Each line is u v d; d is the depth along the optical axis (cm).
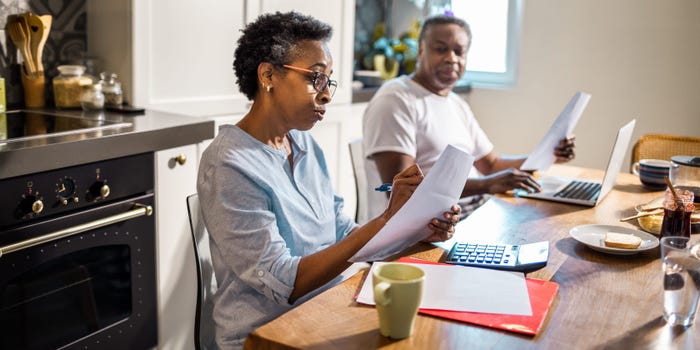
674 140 270
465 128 254
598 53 375
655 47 358
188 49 256
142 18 237
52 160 178
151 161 209
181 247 224
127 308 209
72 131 195
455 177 135
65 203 183
